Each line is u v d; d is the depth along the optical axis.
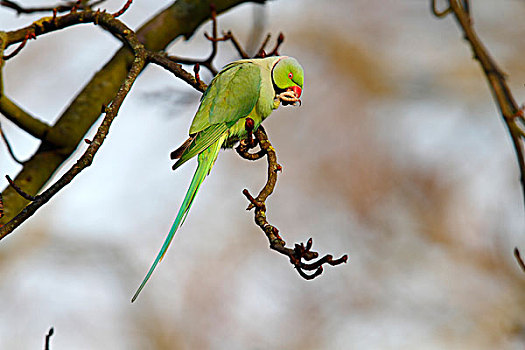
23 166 10.38
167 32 11.87
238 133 8.88
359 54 19.70
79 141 10.80
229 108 8.68
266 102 8.93
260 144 8.28
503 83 11.09
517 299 16.59
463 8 12.32
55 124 10.76
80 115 10.88
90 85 11.30
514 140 10.32
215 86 8.88
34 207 6.42
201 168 8.62
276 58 9.32
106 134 6.88
